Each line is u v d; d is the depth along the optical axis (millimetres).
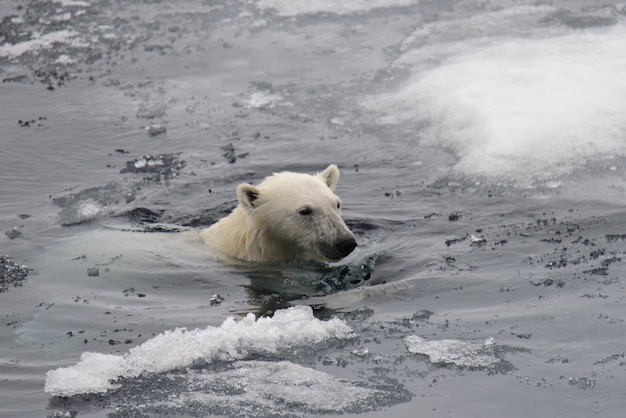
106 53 31000
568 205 17812
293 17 33219
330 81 27109
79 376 11469
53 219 18984
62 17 34562
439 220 17797
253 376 11383
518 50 26672
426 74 26281
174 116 25406
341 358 11805
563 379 10805
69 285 15469
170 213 19312
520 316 12836
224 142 23359
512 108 22547
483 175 19875
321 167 21438
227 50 30562
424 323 12867
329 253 16062
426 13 32219
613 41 26266
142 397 10961
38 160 22516
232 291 15109
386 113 24406
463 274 14836
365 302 13969
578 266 14664
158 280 15625
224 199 19938
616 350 11484
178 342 12242
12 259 16906
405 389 10852
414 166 21062
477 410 10219
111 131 24438
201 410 10586
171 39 32000
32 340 13117
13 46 31922
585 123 21281
